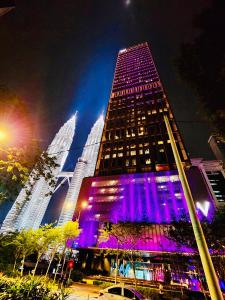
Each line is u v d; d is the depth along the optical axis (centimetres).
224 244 1833
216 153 8956
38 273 3556
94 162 15825
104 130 6569
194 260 2216
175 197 4122
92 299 1617
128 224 3222
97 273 3641
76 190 14162
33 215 13288
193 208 545
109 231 3353
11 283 812
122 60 10119
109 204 4481
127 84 8288
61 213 13550
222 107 839
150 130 5925
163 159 5062
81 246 3947
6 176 1109
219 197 7469
